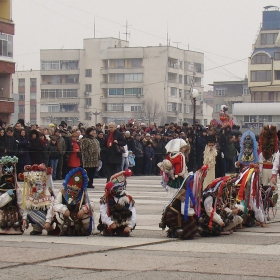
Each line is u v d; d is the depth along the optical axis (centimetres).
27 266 860
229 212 1171
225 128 2859
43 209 1166
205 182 1686
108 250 983
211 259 906
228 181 1191
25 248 996
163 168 1151
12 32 5075
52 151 2381
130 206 1152
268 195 1370
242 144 1455
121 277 796
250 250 984
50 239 1102
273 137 1413
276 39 9581
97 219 1306
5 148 2255
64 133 2425
